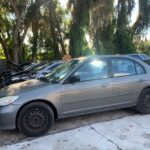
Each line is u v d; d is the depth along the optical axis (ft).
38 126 16.07
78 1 71.41
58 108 16.63
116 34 81.87
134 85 19.25
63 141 15.19
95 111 18.01
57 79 17.60
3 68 51.70
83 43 73.92
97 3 69.62
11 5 65.51
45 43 79.20
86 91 17.34
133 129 16.70
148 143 14.46
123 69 19.29
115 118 19.13
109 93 18.24
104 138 15.33
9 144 15.14
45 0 70.95
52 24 76.95
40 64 37.01
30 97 15.76
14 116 15.42
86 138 15.46
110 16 73.05
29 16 69.46
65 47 80.33
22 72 33.65
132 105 19.54
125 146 14.12
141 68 20.11
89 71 17.94
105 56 18.98
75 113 17.26
